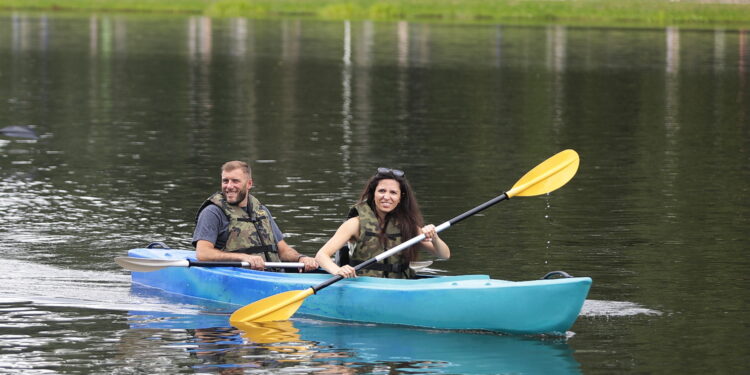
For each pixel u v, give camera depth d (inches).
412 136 1552.7
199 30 3863.2
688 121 1743.4
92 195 1104.2
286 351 613.3
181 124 1652.3
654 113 1844.2
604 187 1168.8
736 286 757.9
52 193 1112.8
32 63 2613.2
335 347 622.2
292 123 1678.2
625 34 3791.8
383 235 714.8
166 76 2367.1
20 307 705.0
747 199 1096.8
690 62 2810.0
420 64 2706.7
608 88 2220.7
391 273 718.5
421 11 4835.1
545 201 1090.1
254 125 1652.3
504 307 647.1
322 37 3609.7
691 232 941.2
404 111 1843.0
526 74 2490.2
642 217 1008.2
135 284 781.3
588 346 622.5
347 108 1875.0
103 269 817.5
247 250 753.6
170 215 1013.2
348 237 713.0
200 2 5246.1
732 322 668.7
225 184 754.2
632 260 839.7
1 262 825.5
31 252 860.6
